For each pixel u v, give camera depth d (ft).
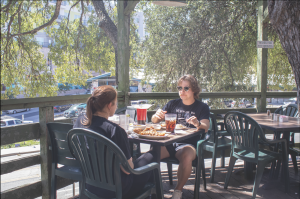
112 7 13.03
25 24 8.59
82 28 11.34
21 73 8.43
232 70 19.95
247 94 11.91
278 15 9.19
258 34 12.64
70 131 4.52
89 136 4.29
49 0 9.36
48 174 7.09
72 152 5.03
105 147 4.46
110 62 12.57
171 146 7.05
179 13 20.68
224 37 19.65
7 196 6.25
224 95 11.43
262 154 7.74
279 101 16.38
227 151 11.71
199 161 6.92
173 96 10.82
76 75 10.89
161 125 7.09
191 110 7.67
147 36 20.79
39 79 9.10
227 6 19.58
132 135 5.78
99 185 4.58
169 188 8.38
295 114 10.22
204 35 20.30
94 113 4.83
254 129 7.21
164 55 20.98
